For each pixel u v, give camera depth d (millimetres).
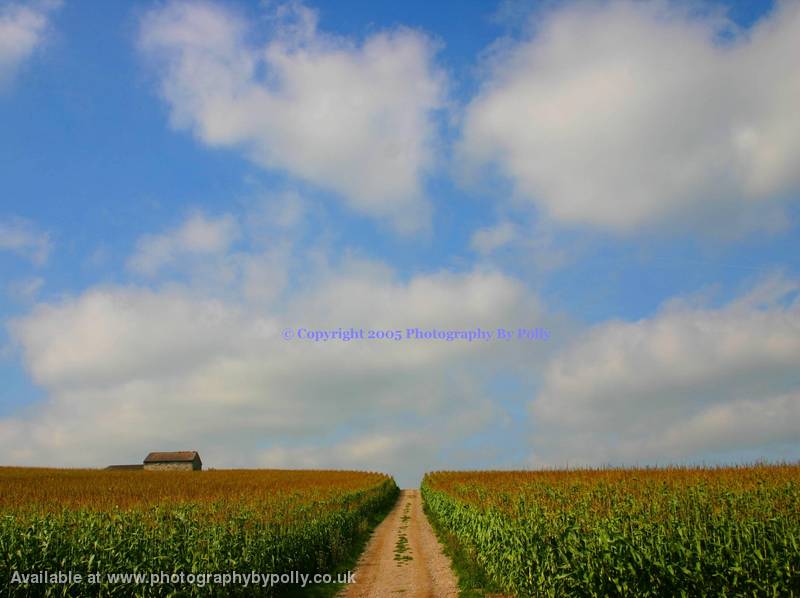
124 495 33031
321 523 24766
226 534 17375
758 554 11781
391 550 28188
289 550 19781
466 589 18609
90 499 27203
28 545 14172
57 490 39719
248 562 16750
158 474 70000
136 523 17656
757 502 16312
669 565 12328
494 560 18984
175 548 15742
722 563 12094
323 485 49312
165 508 21156
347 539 28797
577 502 18594
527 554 16297
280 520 21375
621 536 13328
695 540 12578
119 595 13523
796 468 28812
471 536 23172
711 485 23609
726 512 14562
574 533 15078
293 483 53188
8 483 48375
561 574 14398
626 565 12992
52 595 13156
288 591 18719
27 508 22797
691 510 15367
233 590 15414
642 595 12641
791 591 11453
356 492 42906
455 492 34781
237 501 26703
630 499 18125
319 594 18625
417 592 18594
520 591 16594
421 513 49469
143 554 14961
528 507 19469
